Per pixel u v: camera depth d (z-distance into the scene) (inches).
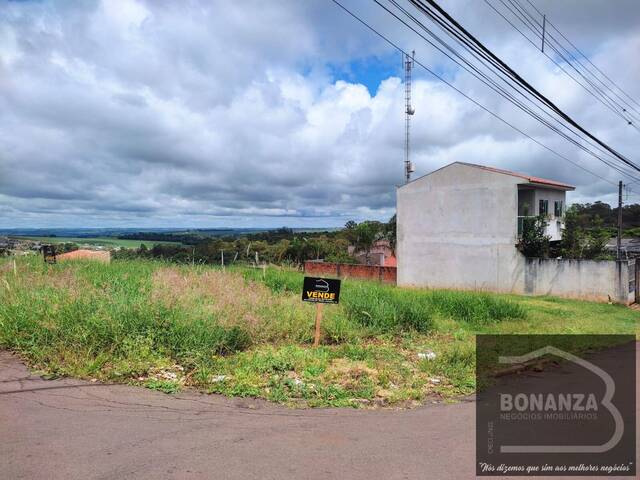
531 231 976.9
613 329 479.8
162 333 267.9
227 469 146.3
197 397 213.3
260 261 835.4
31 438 161.8
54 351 246.7
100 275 433.1
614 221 2107.5
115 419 182.4
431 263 1105.4
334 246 1765.5
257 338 309.1
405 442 174.2
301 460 155.2
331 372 258.2
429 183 1111.0
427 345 348.2
